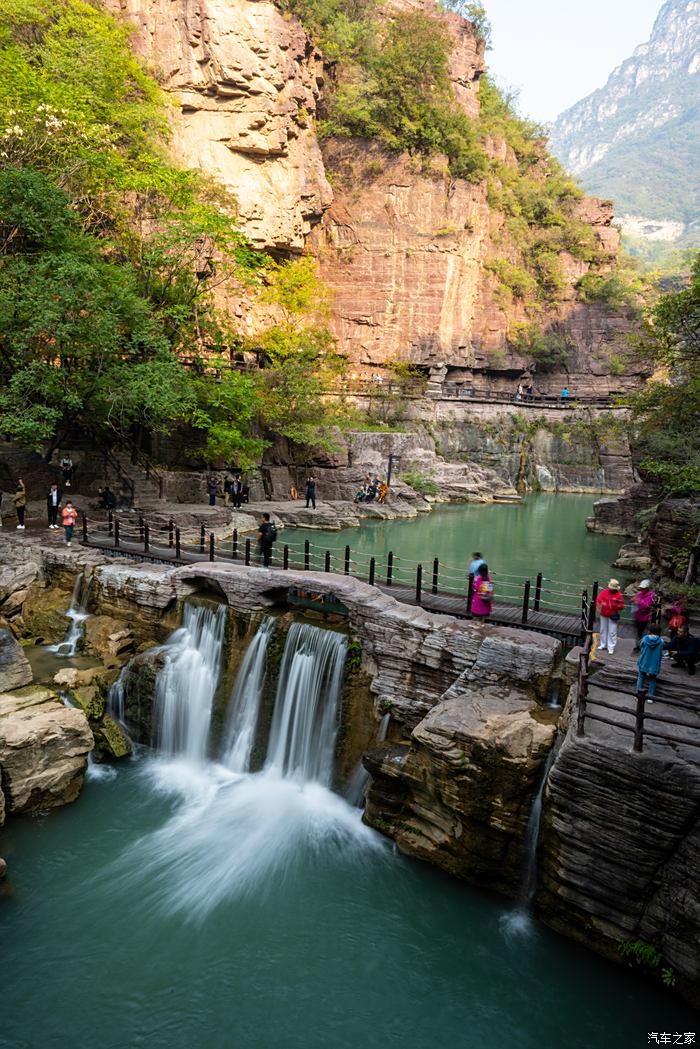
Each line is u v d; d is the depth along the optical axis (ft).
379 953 36.81
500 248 208.95
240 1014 33.35
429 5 207.00
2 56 94.79
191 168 132.26
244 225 142.92
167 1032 32.30
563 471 183.21
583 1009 33.40
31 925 37.86
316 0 170.81
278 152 144.05
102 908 39.14
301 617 55.67
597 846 34.17
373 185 175.01
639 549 93.25
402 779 43.06
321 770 51.13
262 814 47.83
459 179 184.65
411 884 41.16
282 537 96.99
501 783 38.58
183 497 106.83
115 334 81.56
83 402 86.53
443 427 170.91
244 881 41.45
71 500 91.76
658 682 40.19
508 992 34.53
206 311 111.65
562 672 43.09
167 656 56.59
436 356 182.09
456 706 42.45
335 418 145.38
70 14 113.09
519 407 185.78
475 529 114.32
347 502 122.83
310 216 155.53
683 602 45.21
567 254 225.35
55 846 43.88
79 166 90.38
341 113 171.53
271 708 54.03
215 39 134.51
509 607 56.03
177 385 85.30
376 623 49.83
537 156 246.06
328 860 43.19
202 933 37.78
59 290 74.79
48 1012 33.01
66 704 53.67
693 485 65.26
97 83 107.04
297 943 37.32
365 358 178.29
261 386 123.24
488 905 39.50
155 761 54.39
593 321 220.02
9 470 88.53
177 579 60.75
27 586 69.00
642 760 32.53
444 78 179.83
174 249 108.37
